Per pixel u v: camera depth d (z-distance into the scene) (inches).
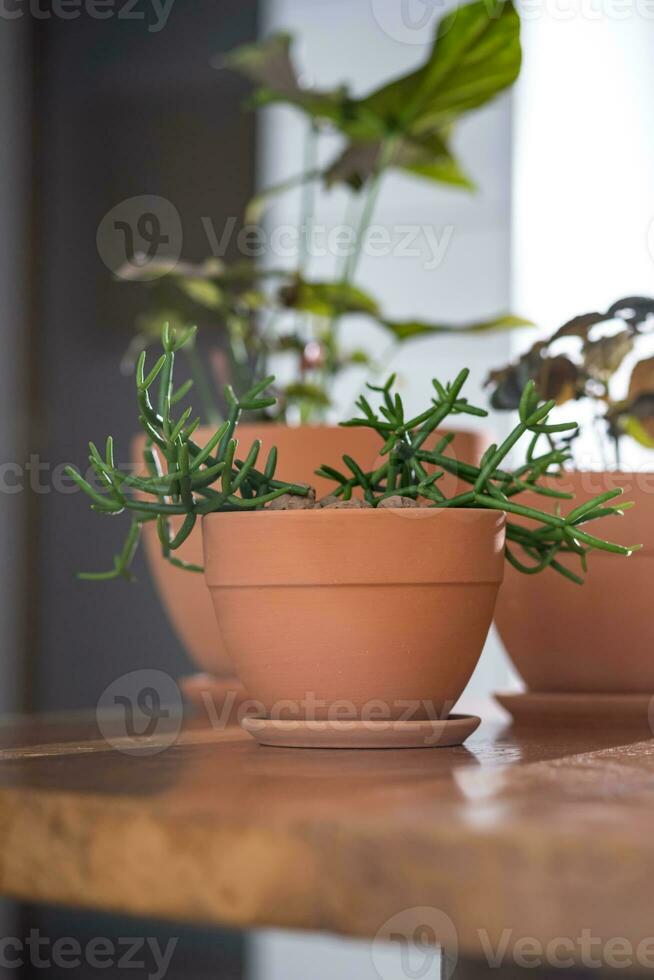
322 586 21.3
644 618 27.4
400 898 12.4
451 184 54.8
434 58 43.2
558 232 81.7
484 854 12.0
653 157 80.4
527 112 81.9
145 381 21.7
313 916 12.9
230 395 23.3
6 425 77.6
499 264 81.0
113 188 81.3
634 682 28.1
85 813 14.7
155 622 79.4
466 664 22.5
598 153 81.3
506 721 30.4
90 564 79.0
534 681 29.1
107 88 81.9
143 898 14.1
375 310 45.7
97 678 78.6
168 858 13.9
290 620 21.6
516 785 15.9
